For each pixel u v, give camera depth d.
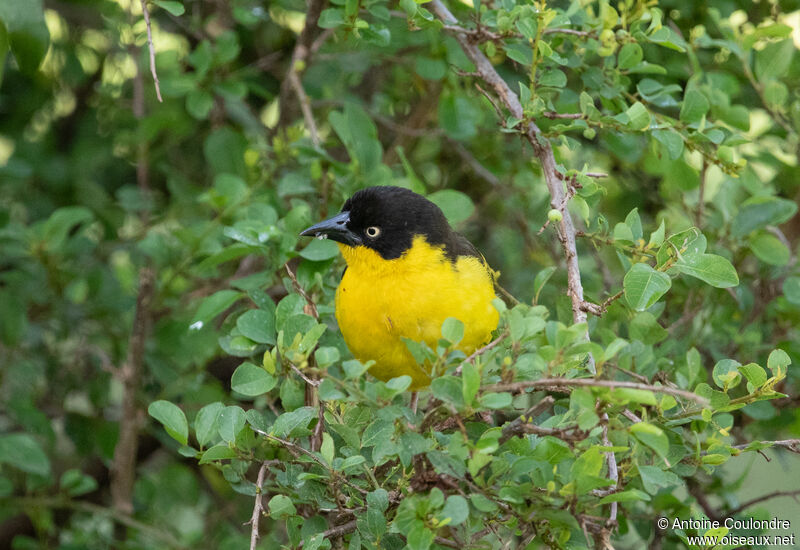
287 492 7.19
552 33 8.48
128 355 12.02
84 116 14.04
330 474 6.71
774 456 10.79
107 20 12.89
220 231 11.30
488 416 7.66
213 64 11.38
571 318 8.91
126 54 13.88
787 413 10.41
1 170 12.84
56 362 13.31
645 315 8.22
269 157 12.02
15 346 12.16
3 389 12.43
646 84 9.31
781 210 10.10
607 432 6.14
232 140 11.70
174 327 11.88
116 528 13.12
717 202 10.52
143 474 13.77
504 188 13.27
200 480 14.12
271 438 6.84
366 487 7.11
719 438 7.46
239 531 13.23
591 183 7.57
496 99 8.98
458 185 14.08
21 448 10.34
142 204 12.77
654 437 5.78
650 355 8.39
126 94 14.20
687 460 7.35
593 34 8.56
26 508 11.88
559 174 7.86
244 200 10.97
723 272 6.64
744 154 11.28
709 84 10.16
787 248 10.11
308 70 13.03
